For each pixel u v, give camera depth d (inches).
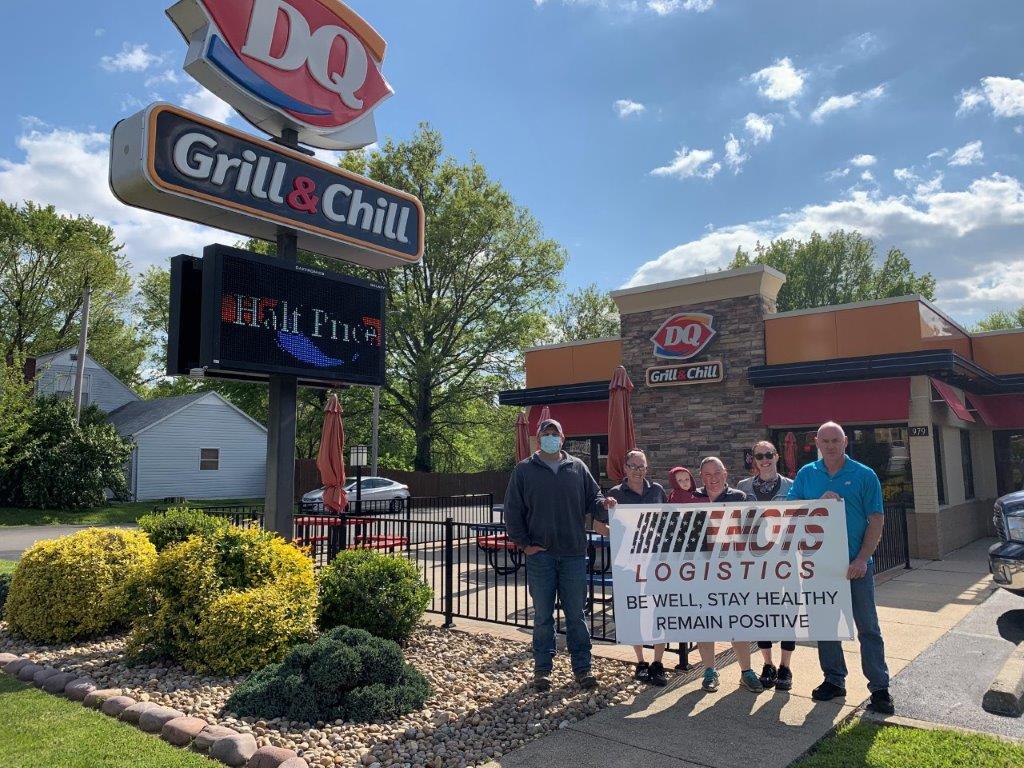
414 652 258.4
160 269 2208.4
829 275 1977.1
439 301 1497.3
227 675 223.8
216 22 327.6
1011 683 196.4
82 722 183.2
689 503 208.5
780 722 183.0
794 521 201.9
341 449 497.7
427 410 1571.1
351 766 159.3
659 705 197.3
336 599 264.4
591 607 284.8
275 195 335.3
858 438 537.0
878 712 189.8
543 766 157.6
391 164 1539.1
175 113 299.4
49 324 1729.8
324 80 368.2
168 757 159.2
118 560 285.7
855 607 196.7
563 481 213.9
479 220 1514.5
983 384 603.5
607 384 649.0
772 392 558.3
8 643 271.3
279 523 327.0
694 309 607.5
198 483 1259.8
